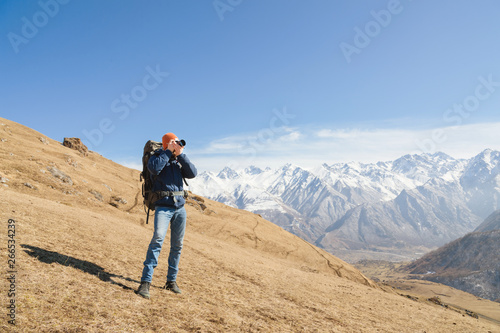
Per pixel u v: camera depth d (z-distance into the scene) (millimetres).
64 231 6711
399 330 6766
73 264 4445
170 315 3678
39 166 20703
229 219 33562
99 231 8508
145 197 4684
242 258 14453
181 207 4680
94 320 2957
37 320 2635
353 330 5637
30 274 3547
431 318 9742
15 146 22656
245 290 6605
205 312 4195
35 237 5320
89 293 3570
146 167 4605
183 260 8352
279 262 23859
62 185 20328
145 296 4031
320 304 7535
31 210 7938
